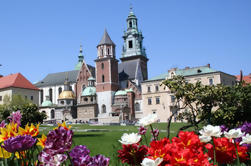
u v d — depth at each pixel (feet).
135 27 383.45
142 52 380.17
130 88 312.29
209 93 56.39
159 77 261.65
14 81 284.20
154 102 256.73
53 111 345.10
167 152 11.19
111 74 317.83
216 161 12.73
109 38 330.54
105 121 286.25
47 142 9.41
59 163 9.43
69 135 9.59
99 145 61.52
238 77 298.15
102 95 314.14
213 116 62.44
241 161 13.64
